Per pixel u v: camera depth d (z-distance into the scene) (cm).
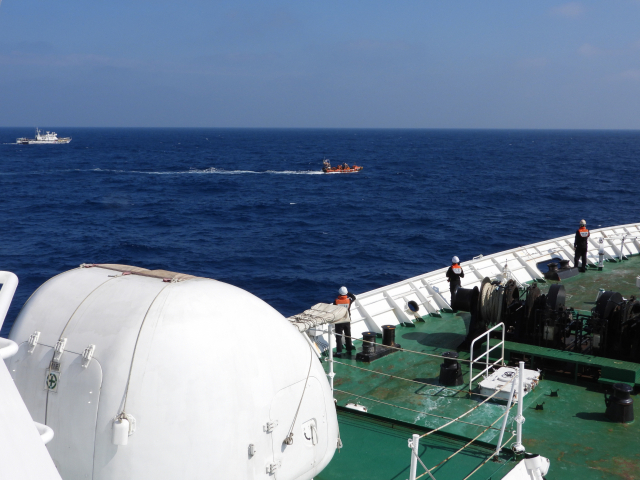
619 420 971
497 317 1212
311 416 602
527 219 5781
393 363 1234
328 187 8769
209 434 521
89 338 548
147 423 511
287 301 3241
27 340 575
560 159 14875
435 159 15012
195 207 6738
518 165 12875
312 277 3691
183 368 523
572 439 917
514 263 1912
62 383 541
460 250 4497
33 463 282
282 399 571
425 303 1555
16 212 6100
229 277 3688
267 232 5259
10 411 287
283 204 6994
